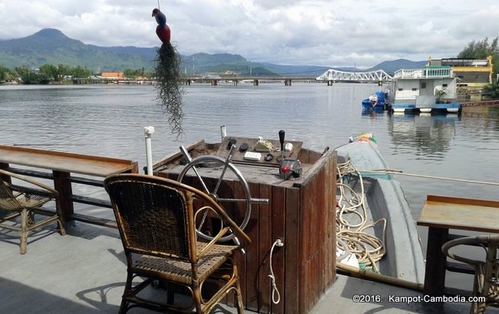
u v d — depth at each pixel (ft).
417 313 7.70
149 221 6.14
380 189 19.95
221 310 7.79
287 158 8.64
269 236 7.30
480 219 7.26
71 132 64.64
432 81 106.83
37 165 11.26
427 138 67.10
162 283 8.59
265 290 7.53
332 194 8.61
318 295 8.14
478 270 6.57
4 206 10.44
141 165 39.37
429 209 7.88
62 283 9.01
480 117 97.19
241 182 7.06
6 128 69.72
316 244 7.82
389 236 15.14
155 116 88.89
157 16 8.03
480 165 46.09
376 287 8.69
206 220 7.78
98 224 11.72
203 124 77.15
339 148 30.09
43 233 11.89
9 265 9.88
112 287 8.82
